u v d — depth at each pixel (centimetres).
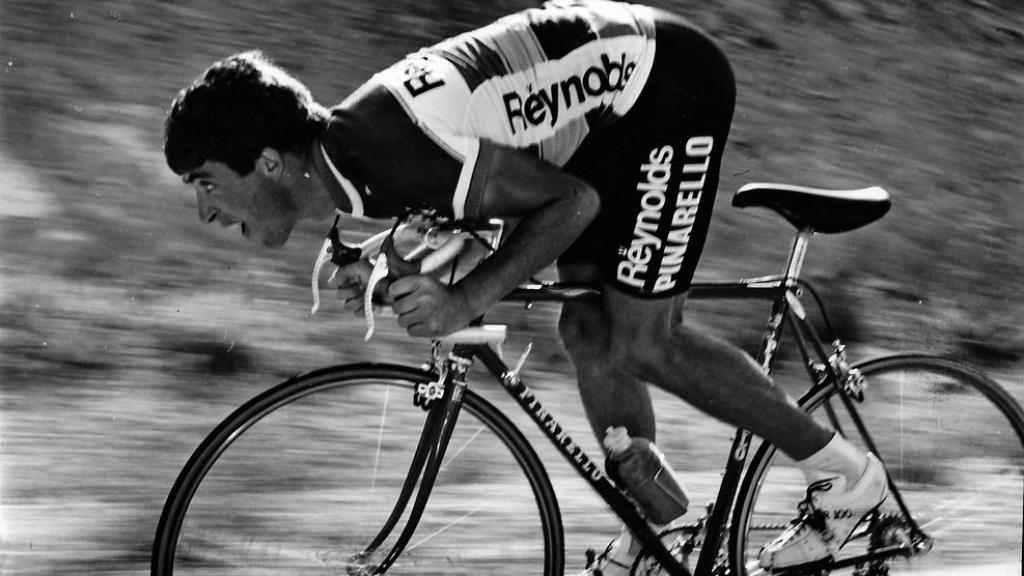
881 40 1756
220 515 700
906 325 1267
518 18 659
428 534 731
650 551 730
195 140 596
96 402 951
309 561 716
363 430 749
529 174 620
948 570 816
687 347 700
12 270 1073
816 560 754
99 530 803
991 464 817
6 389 946
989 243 1452
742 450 747
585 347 727
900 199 1479
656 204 673
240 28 1420
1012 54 1831
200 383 996
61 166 1202
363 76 1408
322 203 629
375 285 623
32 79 1289
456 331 627
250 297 1109
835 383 760
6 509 810
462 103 614
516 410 1002
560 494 916
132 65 1339
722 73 680
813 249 1343
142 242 1142
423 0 1523
